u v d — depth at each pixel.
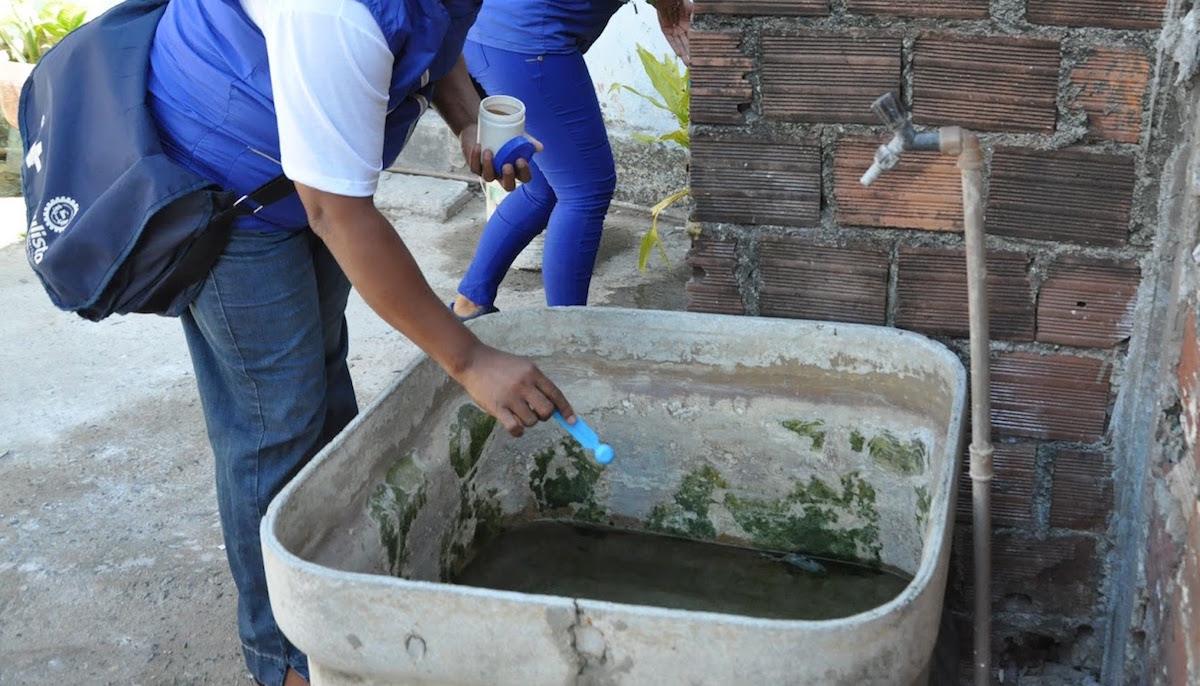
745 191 1.85
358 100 1.36
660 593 1.92
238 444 1.89
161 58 1.66
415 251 3.98
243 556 1.95
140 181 1.58
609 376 1.96
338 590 1.30
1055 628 2.01
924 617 1.26
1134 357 1.78
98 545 2.52
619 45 4.05
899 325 1.88
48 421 2.99
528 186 2.82
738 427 1.93
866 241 1.83
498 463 2.00
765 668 1.21
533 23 2.47
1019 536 1.95
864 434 1.85
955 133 1.41
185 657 2.20
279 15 1.34
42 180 1.68
